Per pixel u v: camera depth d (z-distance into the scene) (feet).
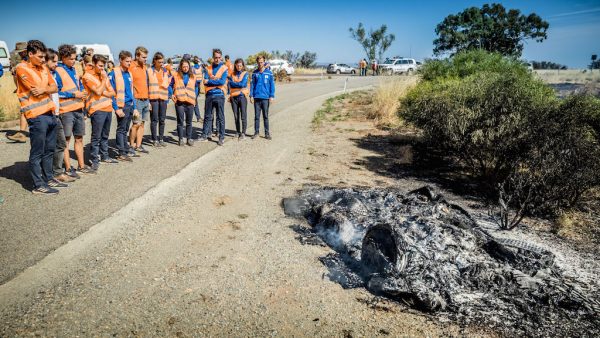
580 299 12.07
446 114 23.70
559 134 19.44
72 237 14.58
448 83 29.63
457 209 17.42
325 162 26.94
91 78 21.01
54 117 18.51
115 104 23.03
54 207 17.24
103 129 23.50
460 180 23.98
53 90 17.95
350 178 23.52
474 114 22.15
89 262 13.03
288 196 19.93
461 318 11.15
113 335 9.80
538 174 18.75
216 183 21.42
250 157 27.14
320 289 12.23
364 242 13.48
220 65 29.58
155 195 19.20
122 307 10.86
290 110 50.21
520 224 17.99
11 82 48.55
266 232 15.88
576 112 20.20
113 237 14.80
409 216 16.15
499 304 11.80
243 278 12.60
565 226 17.46
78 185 20.12
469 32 98.07
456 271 13.03
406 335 10.35
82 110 20.79
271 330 10.34
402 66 127.65
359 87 81.76
